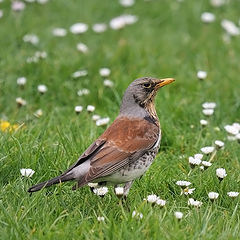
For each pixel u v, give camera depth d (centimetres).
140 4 2125
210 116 1397
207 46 1838
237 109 1501
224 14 2062
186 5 2102
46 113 1455
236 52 1819
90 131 1320
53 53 1744
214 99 1535
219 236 945
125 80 1577
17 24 1936
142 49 1775
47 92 1557
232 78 1672
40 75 1599
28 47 1789
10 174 1134
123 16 1983
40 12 2058
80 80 1603
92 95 1541
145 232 930
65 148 1204
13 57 1714
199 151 1278
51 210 1020
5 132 1254
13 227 946
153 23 2031
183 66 1712
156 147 1077
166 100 1504
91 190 1081
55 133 1312
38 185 983
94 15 2075
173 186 1131
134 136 1052
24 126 1332
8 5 2045
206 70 1700
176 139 1334
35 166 1143
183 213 1023
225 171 1146
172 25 2020
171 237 923
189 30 1986
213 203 1060
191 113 1453
